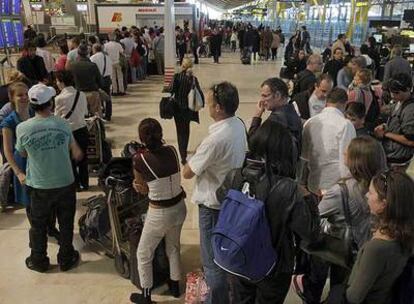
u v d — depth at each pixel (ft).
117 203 10.77
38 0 69.82
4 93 14.78
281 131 6.09
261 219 5.90
